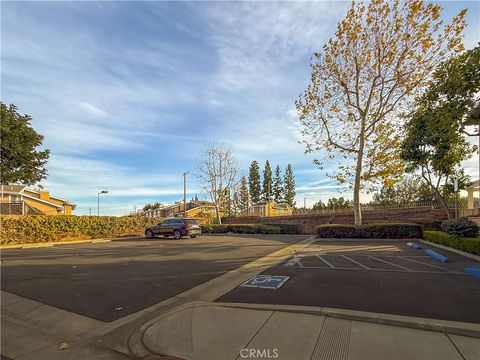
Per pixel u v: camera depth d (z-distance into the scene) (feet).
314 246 50.88
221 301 19.83
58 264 36.73
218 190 126.41
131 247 56.03
